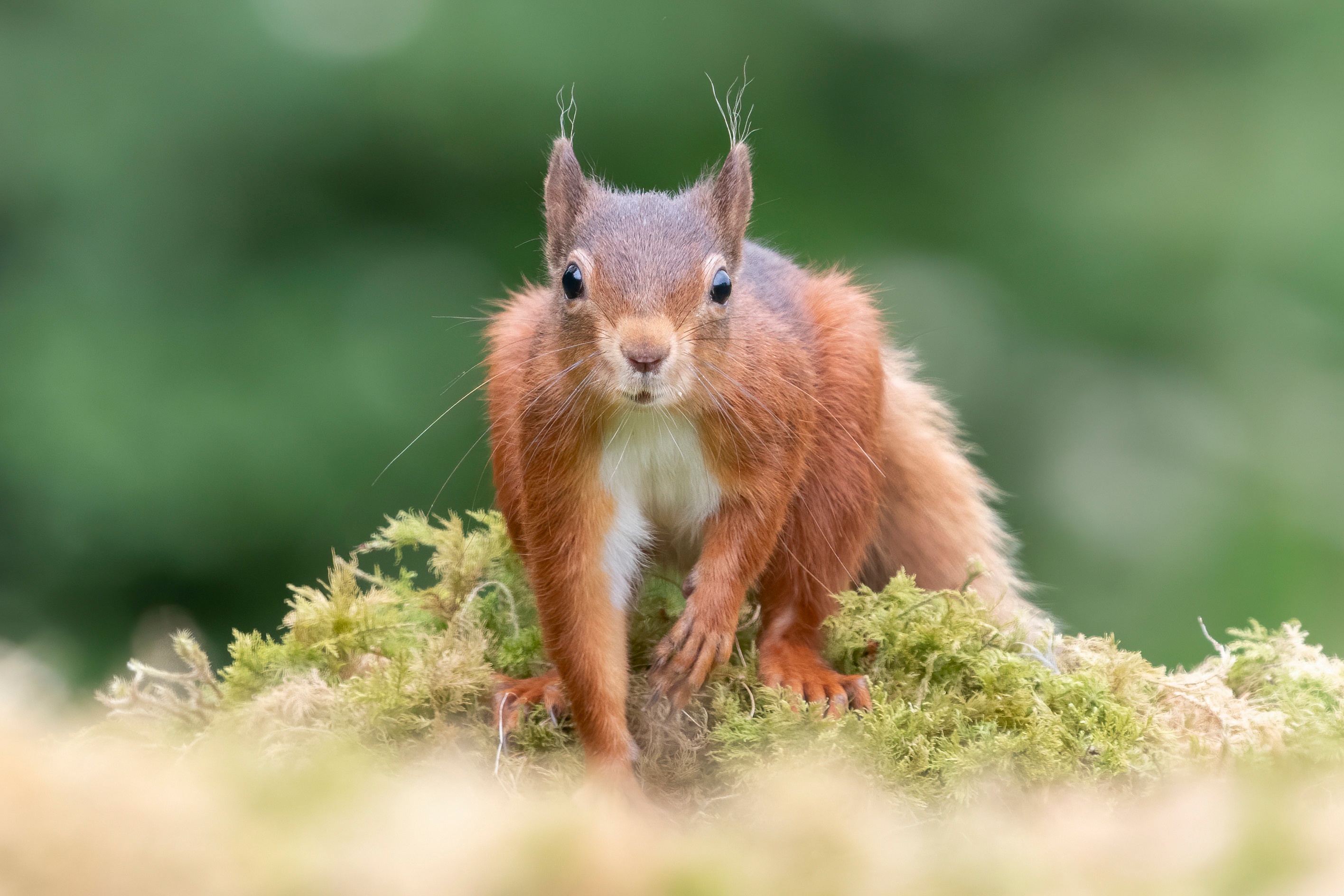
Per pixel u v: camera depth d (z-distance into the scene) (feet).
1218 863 11.46
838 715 11.75
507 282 18.03
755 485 11.77
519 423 11.78
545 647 11.76
